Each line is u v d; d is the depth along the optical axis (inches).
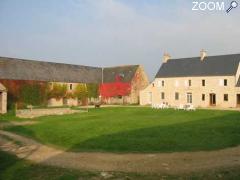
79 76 2578.7
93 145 666.8
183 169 467.5
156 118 1185.4
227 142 666.8
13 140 765.3
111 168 482.6
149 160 529.3
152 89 2498.8
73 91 2465.6
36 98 2172.7
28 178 437.4
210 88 2193.7
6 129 973.8
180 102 2345.0
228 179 412.2
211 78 2191.2
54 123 1074.1
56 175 446.0
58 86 2335.1
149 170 466.0
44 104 2231.8
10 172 466.3
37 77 2241.6
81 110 1670.8
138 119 1146.0
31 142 739.4
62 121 1135.0
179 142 671.1
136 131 830.5
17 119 1288.1
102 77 2797.7
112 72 2797.7
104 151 611.5
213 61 2273.6
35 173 458.6
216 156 548.4
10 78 2063.2
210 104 2194.9
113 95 2640.3
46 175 447.5
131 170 467.8
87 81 2603.3
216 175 428.5
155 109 1690.5
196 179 415.2
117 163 514.3
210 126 916.0
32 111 1457.9
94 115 1374.3
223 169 457.7
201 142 669.9
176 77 2369.6
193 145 641.6
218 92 2153.1
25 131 916.0
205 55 2358.5
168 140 689.6
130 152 595.8
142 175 437.4
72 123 1051.3
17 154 600.1
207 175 430.3
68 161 534.0
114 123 1018.7
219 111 1521.9
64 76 2445.9
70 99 2438.5
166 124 980.6
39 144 713.6
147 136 748.6
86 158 555.5
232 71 2098.9
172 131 820.6
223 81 2133.4
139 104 2534.5
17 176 446.6
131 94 2618.1
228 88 2107.5
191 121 1067.3
